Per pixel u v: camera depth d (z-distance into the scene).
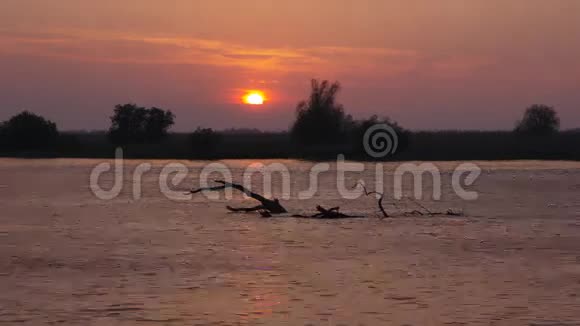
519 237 36.31
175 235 37.19
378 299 23.12
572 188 69.75
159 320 20.88
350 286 24.89
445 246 33.44
